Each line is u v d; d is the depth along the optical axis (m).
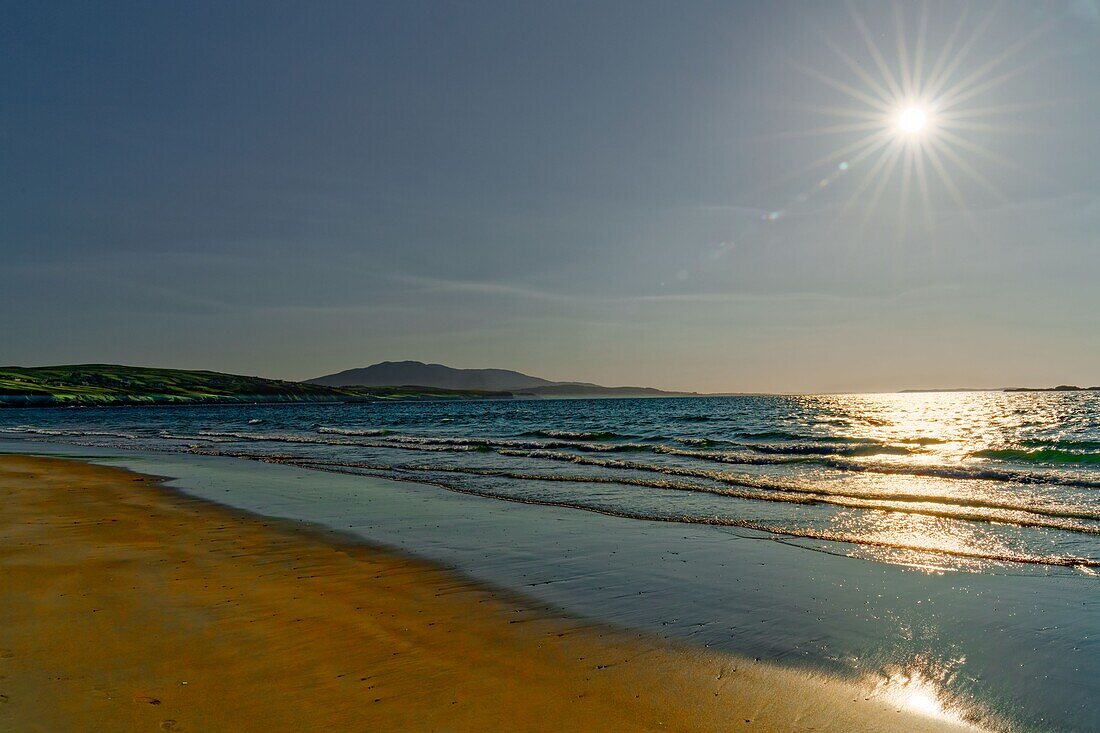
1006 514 12.52
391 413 88.56
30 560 9.28
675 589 8.20
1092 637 6.39
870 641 6.42
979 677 5.57
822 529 11.59
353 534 11.46
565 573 8.96
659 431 40.12
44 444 35.25
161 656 5.87
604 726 4.73
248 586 8.21
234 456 26.84
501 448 29.55
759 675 5.67
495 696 5.20
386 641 6.38
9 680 5.29
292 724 4.64
